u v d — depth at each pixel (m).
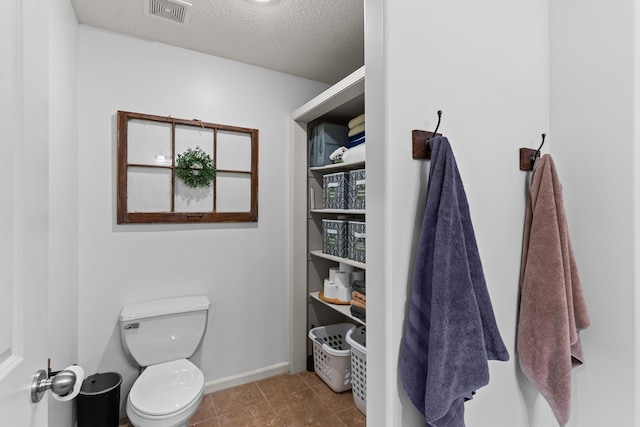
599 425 1.01
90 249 1.85
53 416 1.32
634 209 0.93
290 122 2.50
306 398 2.14
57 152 1.40
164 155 2.04
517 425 1.04
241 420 1.91
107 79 1.89
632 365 0.94
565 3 1.09
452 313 0.74
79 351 1.81
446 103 0.88
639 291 0.93
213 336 2.23
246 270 2.35
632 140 0.93
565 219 1.00
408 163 0.81
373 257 0.82
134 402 1.47
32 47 0.64
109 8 1.69
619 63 0.96
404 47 0.80
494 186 0.98
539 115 1.10
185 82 2.12
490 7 0.98
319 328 2.48
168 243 2.08
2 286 0.54
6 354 0.56
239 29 1.88
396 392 0.79
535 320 0.97
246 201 2.33
